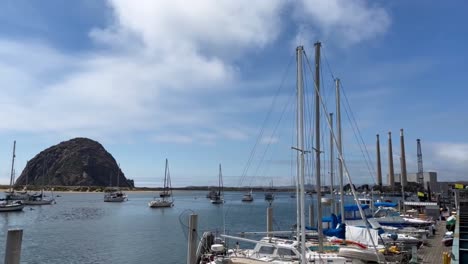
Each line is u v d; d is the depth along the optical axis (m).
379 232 25.77
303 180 16.86
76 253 37.16
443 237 29.12
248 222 64.44
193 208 109.81
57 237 48.47
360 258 18.33
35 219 73.38
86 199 163.38
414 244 25.38
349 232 23.69
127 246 41.16
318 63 24.36
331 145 31.55
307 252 19.56
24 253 37.25
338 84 32.25
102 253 37.09
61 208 105.19
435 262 21.27
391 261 20.47
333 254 19.14
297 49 18.45
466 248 11.61
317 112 22.94
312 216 33.16
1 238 47.91
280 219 69.25
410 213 46.00
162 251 38.03
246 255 19.75
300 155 17.56
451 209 51.09
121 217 79.00
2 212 86.56
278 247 19.31
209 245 22.88
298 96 18.12
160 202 112.06
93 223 66.31
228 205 126.25
